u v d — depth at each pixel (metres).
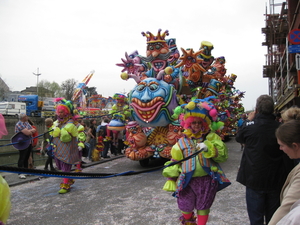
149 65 8.82
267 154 3.04
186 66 7.88
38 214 4.84
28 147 7.66
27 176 7.85
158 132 8.51
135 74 8.80
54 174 1.86
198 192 3.33
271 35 21.45
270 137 3.04
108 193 6.12
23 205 5.37
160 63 8.30
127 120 9.71
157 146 8.48
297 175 1.82
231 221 4.24
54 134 6.20
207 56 8.83
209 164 3.33
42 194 6.16
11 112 28.39
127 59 8.70
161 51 8.09
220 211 4.71
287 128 1.99
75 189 6.54
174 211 4.77
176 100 8.13
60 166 6.41
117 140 12.88
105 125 11.70
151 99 7.72
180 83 8.56
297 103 11.58
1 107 28.20
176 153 3.40
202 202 3.30
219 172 3.37
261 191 3.04
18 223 4.43
